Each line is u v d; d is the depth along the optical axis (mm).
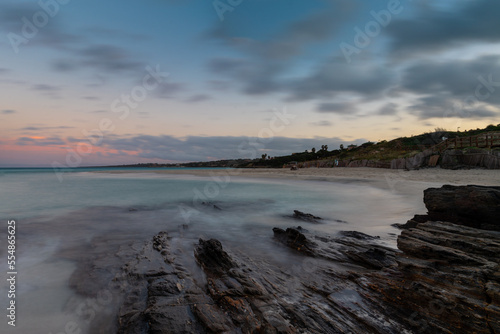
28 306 4133
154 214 11961
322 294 4191
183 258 6020
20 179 36062
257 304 3844
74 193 20078
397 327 3283
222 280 4699
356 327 3334
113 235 8336
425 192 7504
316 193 18672
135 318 3641
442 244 4594
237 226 9570
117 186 26094
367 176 26969
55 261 6031
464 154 24750
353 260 5613
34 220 10594
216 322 3436
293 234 7309
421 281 3947
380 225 8812
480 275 3584
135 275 5020
